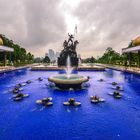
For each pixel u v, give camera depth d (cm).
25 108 877
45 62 6000
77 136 583
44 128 645
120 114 797
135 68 2859
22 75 2330
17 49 4391
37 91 1288
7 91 1296
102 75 2358
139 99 1066
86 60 6638
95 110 849
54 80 1318
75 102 953
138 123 696
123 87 1484
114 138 570
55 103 965
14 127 654
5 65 3309
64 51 3712
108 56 5912
